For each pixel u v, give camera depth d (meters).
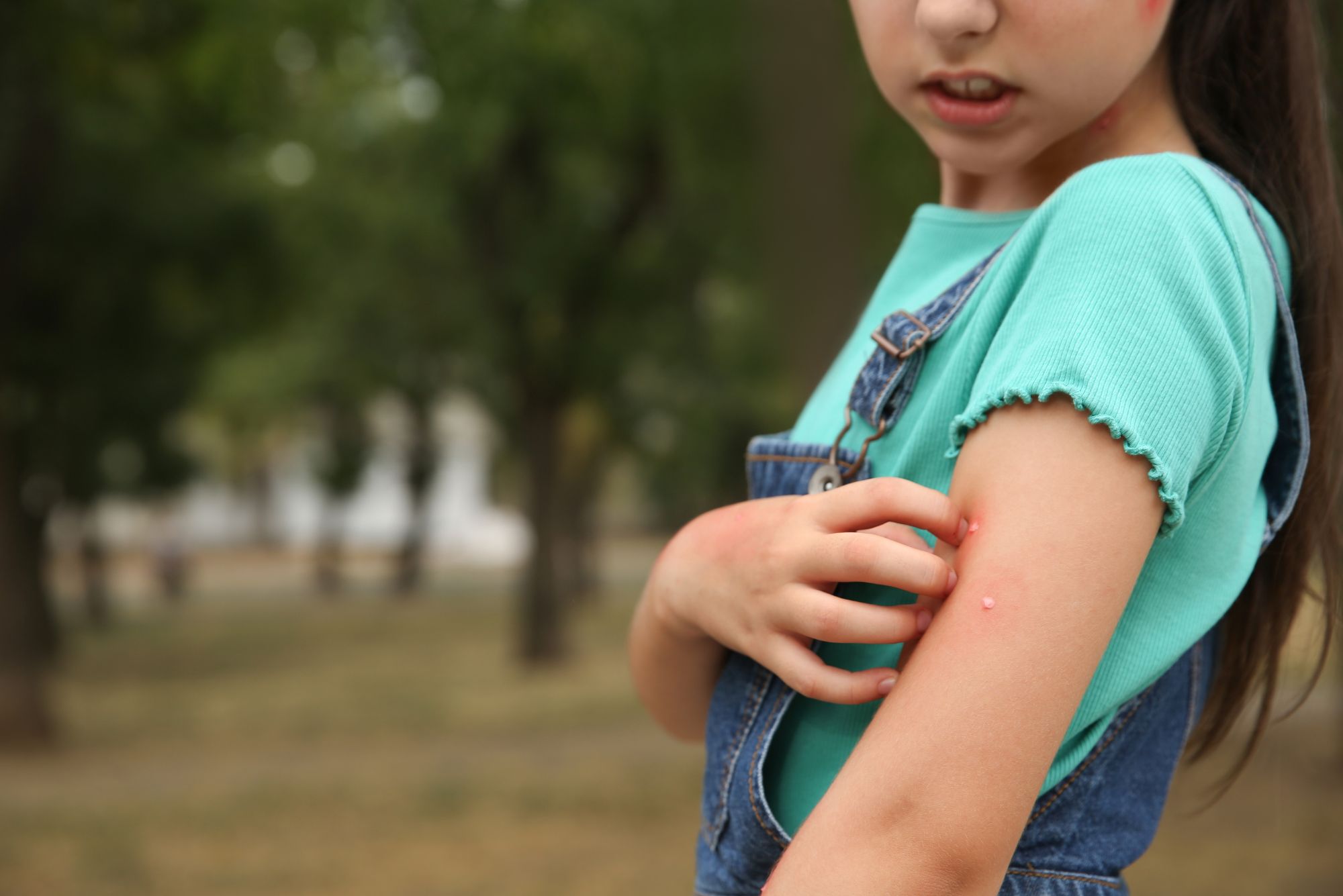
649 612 0.98
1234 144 0.93
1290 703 0.98
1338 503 0.92
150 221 12.73
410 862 7.13
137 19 9.88
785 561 0.77
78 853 7.43
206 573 36.69
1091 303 0.71
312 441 27.23
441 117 12.88
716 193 9.61
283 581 34.44
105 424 14.90
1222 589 0.81
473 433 39.69
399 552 29.50
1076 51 0.80
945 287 0.92
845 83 6.27
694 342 14.83
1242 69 0.94
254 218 13.67
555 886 6.57
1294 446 0.85
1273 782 7.58
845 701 0.76
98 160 12.12
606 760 10.25
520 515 42.09
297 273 14.99
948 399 0.80
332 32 9.77
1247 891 5.73
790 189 6.31
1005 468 0.69
